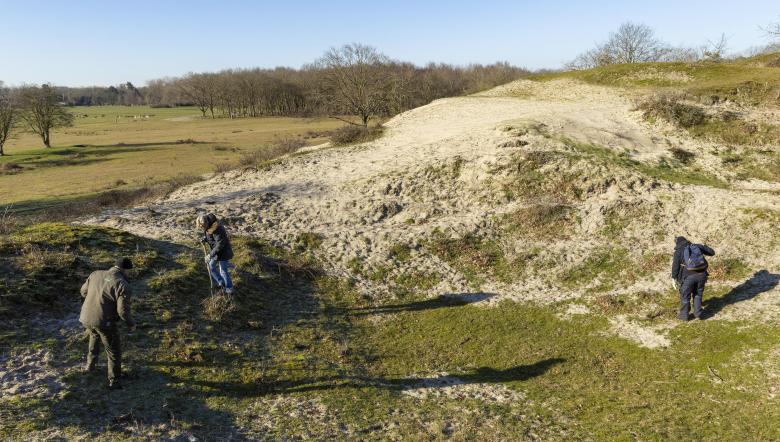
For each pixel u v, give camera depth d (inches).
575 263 591.5
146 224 641.6
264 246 618.5
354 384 358.9
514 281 574.6
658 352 410.6
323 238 650.8
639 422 316.8
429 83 3110.2
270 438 282.2
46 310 374.3
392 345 440.8
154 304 415.2
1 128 2773.1
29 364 314.0
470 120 1187.9
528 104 1328.7
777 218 609.6
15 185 1771.7
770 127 941.8
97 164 2273.6
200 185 907.4
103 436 259.3
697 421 314.7
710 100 1063.0
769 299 454.9
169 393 313.4
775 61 1433.3
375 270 590.9
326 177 876.0
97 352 314.0
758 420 308.2
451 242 645.3
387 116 2522.1
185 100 7431.1
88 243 494.6
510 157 818.8
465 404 344.5
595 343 439.5
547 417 329.7
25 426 256.7
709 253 443.5
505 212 706.2
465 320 491.2
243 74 5472.4
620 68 1608.0
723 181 807.1
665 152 886.4
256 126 4106.8
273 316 465.7
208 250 558.9
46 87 3171.8
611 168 776.9
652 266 565.9
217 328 411.2
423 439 292.5
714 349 398.0
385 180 813.2
